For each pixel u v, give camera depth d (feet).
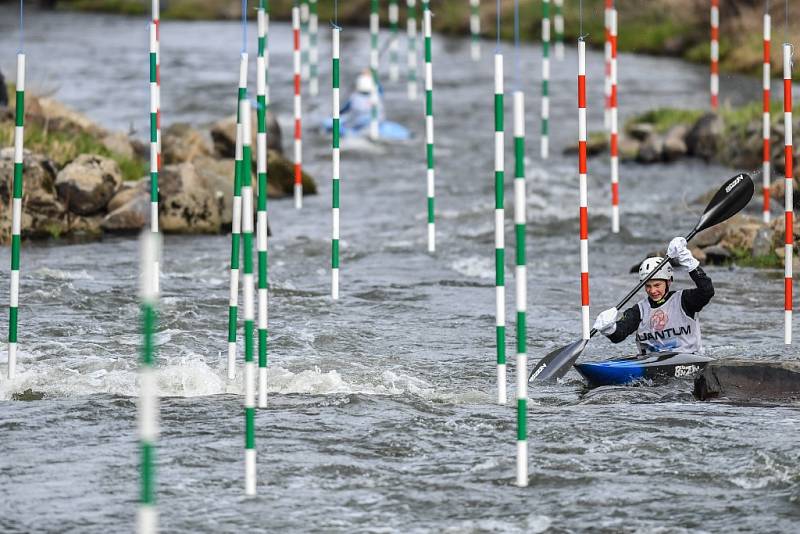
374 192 254.06
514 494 84.58
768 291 157.89
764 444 93.66
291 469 89.66
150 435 63.87
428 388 114.11
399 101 398.62
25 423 100.48
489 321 143.95
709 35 496.64
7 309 143.43
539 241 199.00
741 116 284.41
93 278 164.76
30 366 117.91
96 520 80.18
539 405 108.47
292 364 121.90
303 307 150.10
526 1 583.99
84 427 99.66
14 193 112.27
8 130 222.69
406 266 179.01
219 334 134.41
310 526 79.00
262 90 112.88
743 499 83.05
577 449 93.61
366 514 81.10
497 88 90.17
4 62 469.98
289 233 207.51
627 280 167.43
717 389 109.29
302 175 250.78
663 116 317.63
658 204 230.07
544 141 294.66
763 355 125.08
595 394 111.55
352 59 513.04
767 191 188.24
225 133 251.19
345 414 103.09
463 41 577.02
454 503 83.05
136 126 324.80
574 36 545.85
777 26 400.26
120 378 113.80
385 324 141.90
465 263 180.65
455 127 346.74
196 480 87.25
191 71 463.42
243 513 81.10
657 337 120.16
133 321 140.05
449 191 253.65
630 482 86.58
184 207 206.59
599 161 289.53
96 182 207.00
